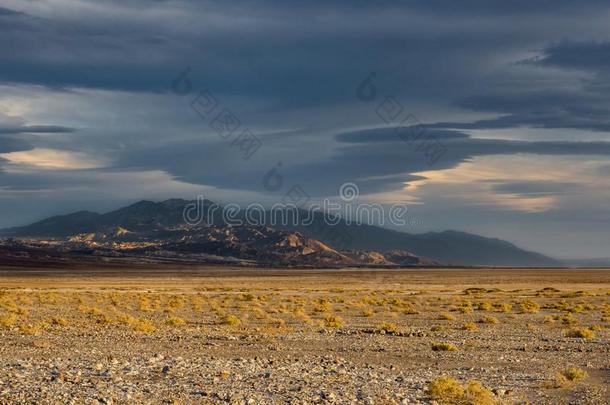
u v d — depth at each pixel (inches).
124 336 1378.0
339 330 1577.3
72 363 945.5
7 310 2112.5
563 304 2687.0
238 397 698.2
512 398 750.5
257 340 1338.6
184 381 801.6
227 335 1414.9
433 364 1043.9
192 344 1261.1
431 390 738.2
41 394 689.6
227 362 984.9
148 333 1449.3
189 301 2790.4
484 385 837.8
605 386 840.9
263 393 730.8
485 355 1154.0
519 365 1039.6
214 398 697.6
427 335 1483.8
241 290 4192.9
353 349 1218.0
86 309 2164.1
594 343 1348.4
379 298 3198.8
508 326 1747.0
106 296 3208.7
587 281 6397.6
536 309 2381.9
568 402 734.5
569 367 1014.4
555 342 1362.0
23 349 1140.5
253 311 2183.8
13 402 649.6
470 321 1909.4
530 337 1457.9
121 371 866.8
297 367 946.1
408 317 2050.9
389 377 878.4
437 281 6328.7
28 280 6087.6
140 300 2721.5
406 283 5826.8
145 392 725.3
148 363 955.3
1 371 844.6
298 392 738.8
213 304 2605.8
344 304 2682.1
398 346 1268.5
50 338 1326.3
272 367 940.6
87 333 1427.2
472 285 5418.3
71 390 719.7
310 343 1306.6
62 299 2827.3
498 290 4293.8
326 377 855.7
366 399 699.4
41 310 2194.9
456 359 1103.0
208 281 6156.5
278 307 2412.6
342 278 7273.6
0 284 4923.7
